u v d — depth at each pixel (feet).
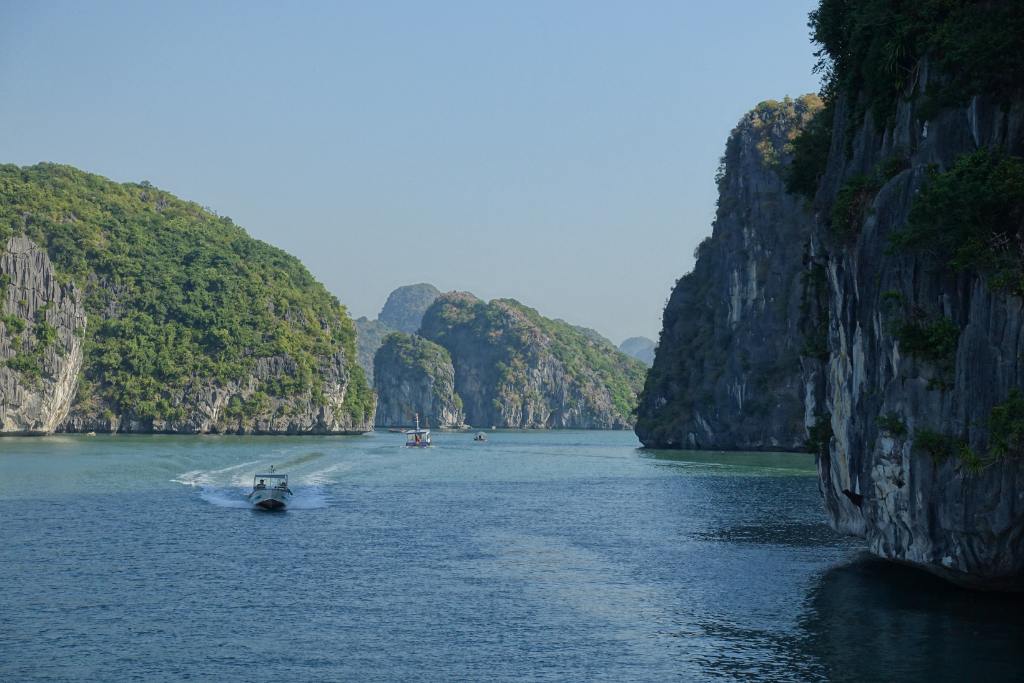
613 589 157.07
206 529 217.36
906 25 147.84
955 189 127.44
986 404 126.21
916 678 109.81
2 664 117.08
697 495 305.32
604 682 111.86
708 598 150.20
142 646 124.47
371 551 192.13
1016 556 128.26
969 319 130.82
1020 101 132.05
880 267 143.84
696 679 112.16
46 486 307.58
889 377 142.00
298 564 177.58
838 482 172.76
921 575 163.32
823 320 190.08
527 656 121.39
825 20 183.83
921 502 133.49
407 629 133.28
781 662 117.19
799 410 613.11
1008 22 132.26
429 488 327.88
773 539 208.03
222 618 138.10
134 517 234.58
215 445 610.65
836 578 163.73
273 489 269.85
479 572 171.42
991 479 124.98
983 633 126.00
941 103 139.95
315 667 117.08
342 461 469.57
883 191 145.79
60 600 147.33
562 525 231.50
